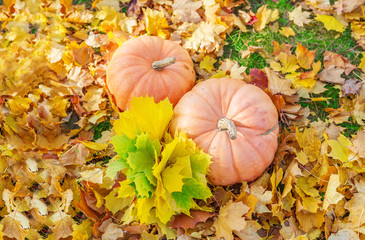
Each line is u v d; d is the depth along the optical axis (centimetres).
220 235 131
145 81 139
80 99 152
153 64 140
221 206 137
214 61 159
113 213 136
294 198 136
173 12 166
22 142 146
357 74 156
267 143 133
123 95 141
